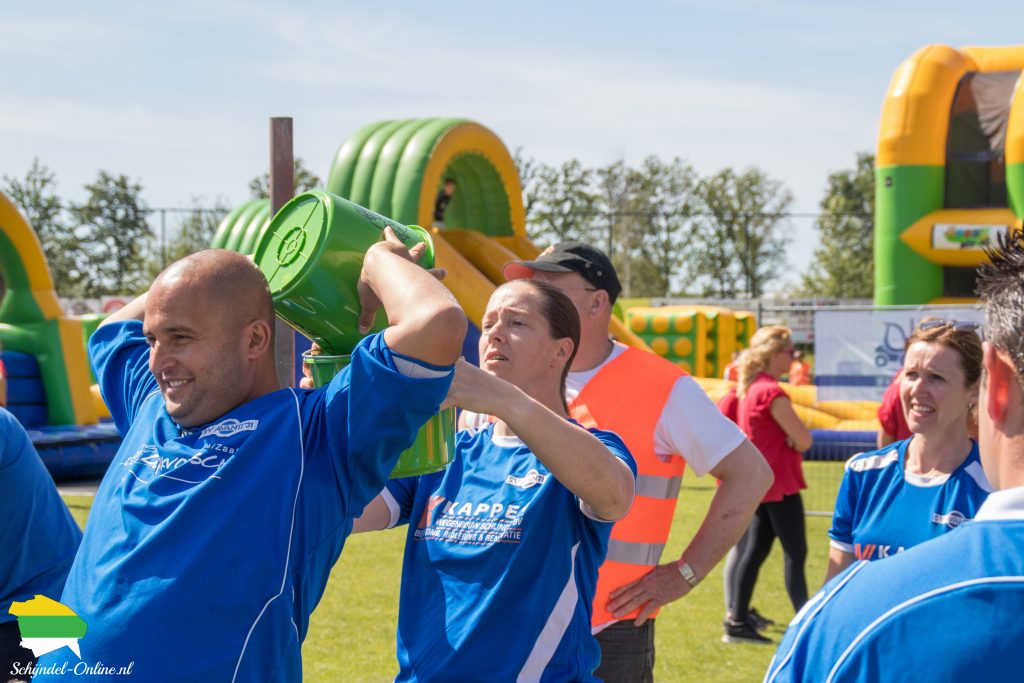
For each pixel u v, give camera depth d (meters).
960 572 1.34
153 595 1.90
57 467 11.77
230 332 2.05
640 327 22.78
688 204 77.19
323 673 5.34
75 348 13.42
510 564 2.41
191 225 48.56
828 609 1.42
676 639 6.16
